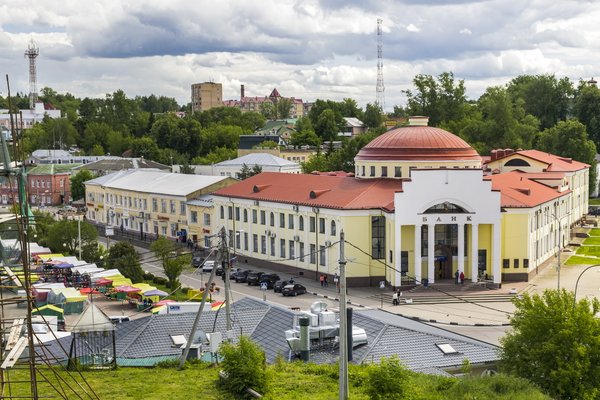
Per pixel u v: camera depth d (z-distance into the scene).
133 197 164.12
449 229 107.19
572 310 51.47
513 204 109.31
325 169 182.12
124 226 169.25
